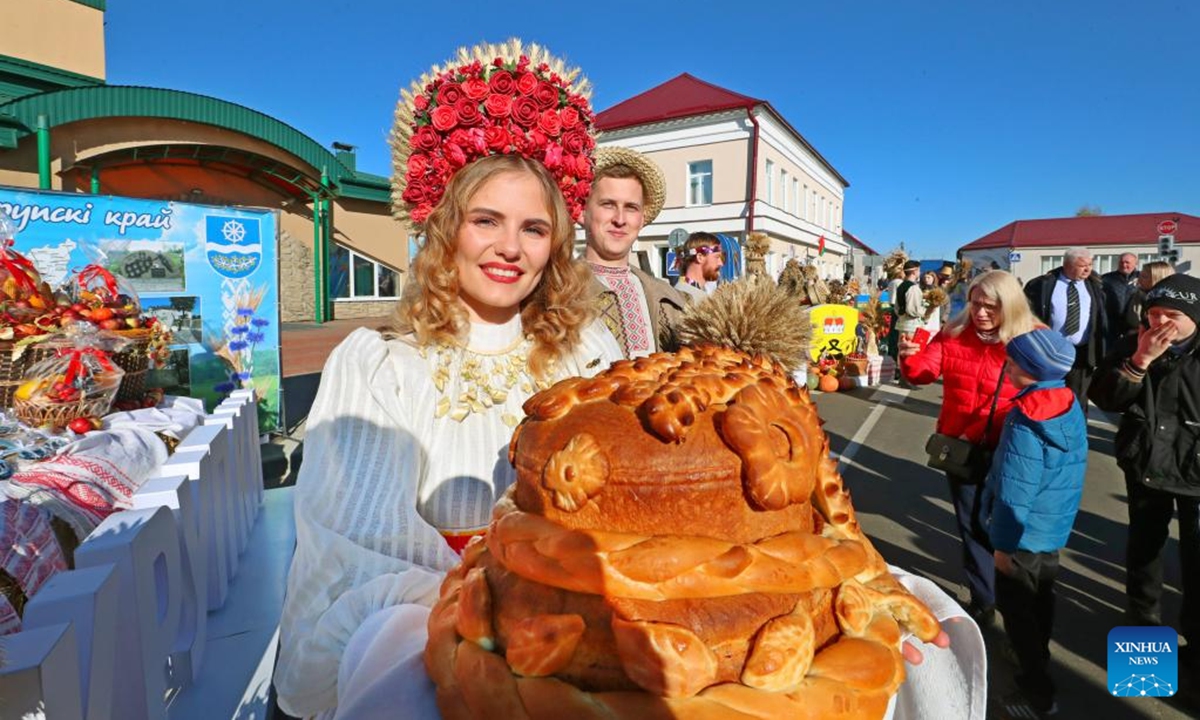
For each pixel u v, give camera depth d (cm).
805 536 68
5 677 103
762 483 64
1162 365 276
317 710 91
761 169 2139
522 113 140
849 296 1205
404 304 144
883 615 76
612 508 67
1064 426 244
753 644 62
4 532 157
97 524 186
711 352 84
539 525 68
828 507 80
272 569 278
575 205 159
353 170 1576
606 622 63
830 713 61
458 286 141
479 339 143
